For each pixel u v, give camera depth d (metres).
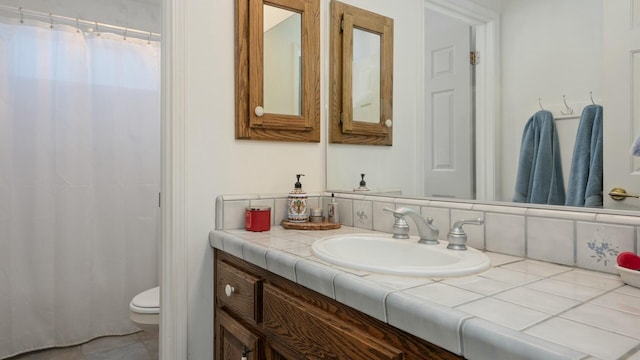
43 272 2.19
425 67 1.25
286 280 0.94
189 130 1.32
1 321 2.09
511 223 0.95
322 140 1.63
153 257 2.51
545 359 0.43
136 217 2.46
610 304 0.60
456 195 1.13
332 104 1.61
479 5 1.07
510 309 0.57
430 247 0.99
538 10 0.93
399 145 1.34
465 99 1.11
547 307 0.58
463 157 1.11
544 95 0.92
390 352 0.63
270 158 1.49
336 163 1.59
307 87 1.55
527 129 0.95
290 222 1.41
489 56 1.04
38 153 2.18
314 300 0.84
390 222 1.29
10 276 2.12
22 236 2.15
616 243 0.78
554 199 0.89
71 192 2.27
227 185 1.40
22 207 2.15
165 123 1.31
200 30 1.34
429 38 1.23
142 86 2.47
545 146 0.91
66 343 2.25
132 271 2.45
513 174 0.98
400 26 1.35
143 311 1.72
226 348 1.24
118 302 2.40
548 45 0.91
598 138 0.82
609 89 0.81
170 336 1.31
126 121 2.42
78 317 2.28
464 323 0.52
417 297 0.62
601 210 0.81
